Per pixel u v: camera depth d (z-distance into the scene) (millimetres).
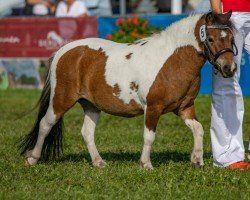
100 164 11773
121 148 13781
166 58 10812
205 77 21453
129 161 12180
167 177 10570
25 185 10383
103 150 13547
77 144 14352
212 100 11492
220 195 9727
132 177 10586
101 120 17531
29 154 12086
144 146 11062
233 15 11219
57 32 23109
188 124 11164
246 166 11383
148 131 10984
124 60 11141
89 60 11461
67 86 11633
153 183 10281
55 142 12039
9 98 21906
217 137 11516
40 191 10062
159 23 21812
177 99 10875
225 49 10445
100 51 11461
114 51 11344
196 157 11219
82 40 11789
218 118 11445
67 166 11680
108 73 11227
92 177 10773
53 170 11227
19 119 17828
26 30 23547
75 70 11555
